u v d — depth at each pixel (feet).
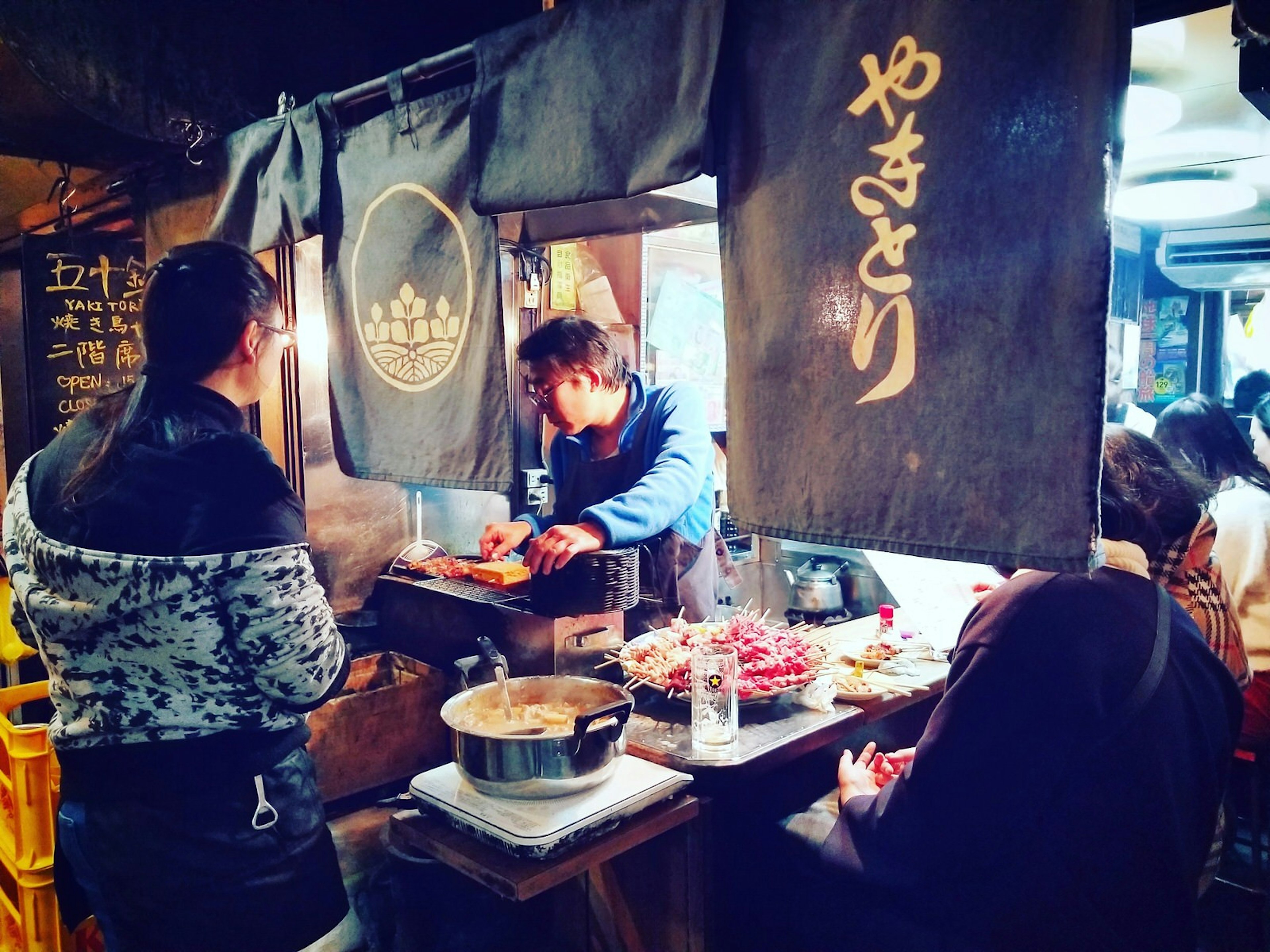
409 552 11.16
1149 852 5.11
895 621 10.37
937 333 4.40
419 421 7.42
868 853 6.05
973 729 5.39
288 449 10.21
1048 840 5.28
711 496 10.35
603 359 9.59
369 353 7.74
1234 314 18.44
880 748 9.29
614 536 8.29
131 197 10.13
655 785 6.31
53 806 7.88
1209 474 10.14
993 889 5.51
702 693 6.90
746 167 5.16
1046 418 4.06
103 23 8.34
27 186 11.60
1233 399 17.51
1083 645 5.16
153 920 5.54
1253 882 9.98
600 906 7.25
